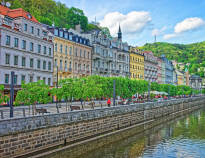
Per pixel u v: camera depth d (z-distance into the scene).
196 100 115.06
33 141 25.12
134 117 48.97
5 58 47.25
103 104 51.22
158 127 50.38
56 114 28.31
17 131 23.28
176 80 164.75
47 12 113.38
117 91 54.56
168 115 71.50
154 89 85.69
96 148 31.38
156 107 62.53
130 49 101.88
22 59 51.88
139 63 108.25
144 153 30.55
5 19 47.28
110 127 39.69
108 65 86.25
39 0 109.88
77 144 30.06
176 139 39.06
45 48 58.94
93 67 78.44
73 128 31.11
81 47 72.69
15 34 49.50
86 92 37.31
